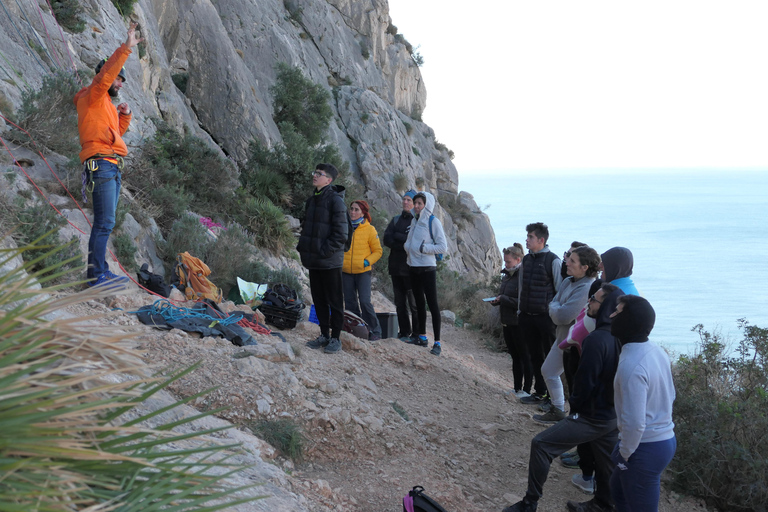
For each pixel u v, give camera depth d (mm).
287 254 11648
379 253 8070
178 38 18156
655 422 3574
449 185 33844
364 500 4012
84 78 10688
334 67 30141
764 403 5391
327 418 4609
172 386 4258
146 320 5250
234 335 5465
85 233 6781
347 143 27547
